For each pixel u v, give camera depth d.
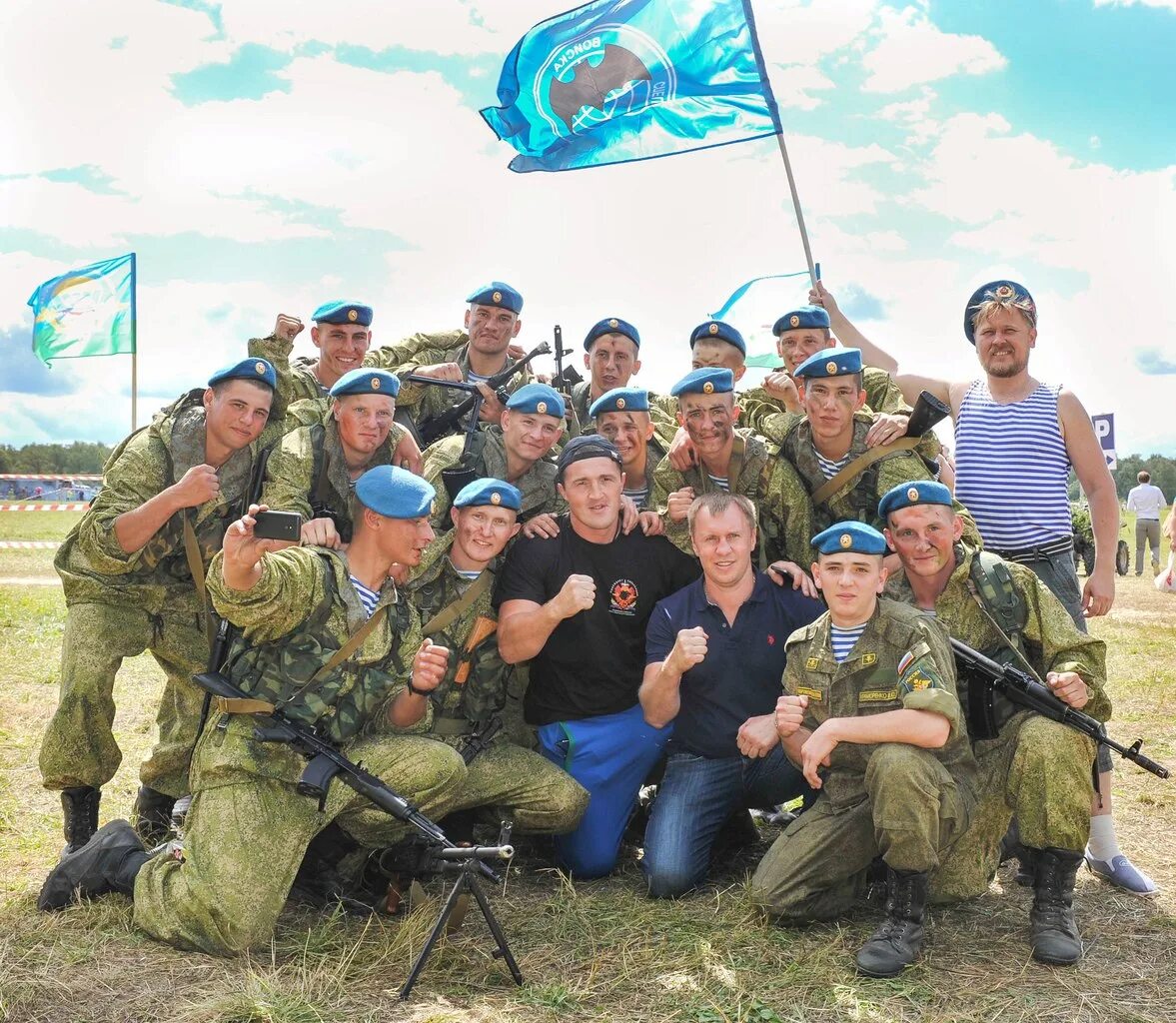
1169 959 3.84
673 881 4.42
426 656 4.01
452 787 4.26
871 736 3.88
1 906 4.17
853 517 5.11
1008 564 4.40
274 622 3.89
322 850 4.33
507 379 6.33
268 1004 3.35
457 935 3.99
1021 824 3.96
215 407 4.81
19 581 15.65
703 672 4.69
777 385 5.71
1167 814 5.44
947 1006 3.48
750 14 6.38
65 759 4.66
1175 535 16.69
